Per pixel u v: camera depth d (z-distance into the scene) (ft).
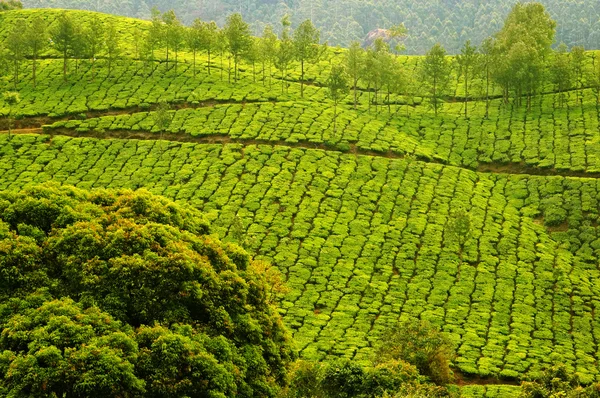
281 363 181.16
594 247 316.40
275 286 222.48
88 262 169.99
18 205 181.27
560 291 287.07
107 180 348.59
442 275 292.20
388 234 317.63
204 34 483.51
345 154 380.58
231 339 172.45
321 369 176.24
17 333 149.89
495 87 490.49
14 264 166.71
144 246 175.22
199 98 435.53
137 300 166.40
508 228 330.34
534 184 364.99
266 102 436.76
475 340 250.37
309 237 310.45
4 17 570.87
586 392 173.47
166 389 150.71
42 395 141.08
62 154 369.09
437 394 179.63
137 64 487.61
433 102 469.98
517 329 260.01
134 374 150.41
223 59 532.32
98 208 187.52
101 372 144.36
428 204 343.05
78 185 342.44
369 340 244.42
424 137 419.13
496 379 229.86
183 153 373.40
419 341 218.79
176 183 348.18
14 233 174.40
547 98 463.42
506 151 397.60
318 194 342.23
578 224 331.77
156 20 496.23
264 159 367.86
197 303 172.35
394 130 420.36
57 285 167.43
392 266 297.94
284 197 336.90
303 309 264.52
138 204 191.42
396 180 360.07
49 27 551.18
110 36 478.18
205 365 155.63
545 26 510.99
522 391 190.49
